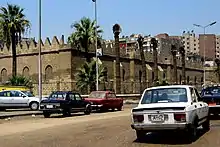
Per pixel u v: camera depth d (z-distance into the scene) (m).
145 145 12.07
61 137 14.66
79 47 57.38
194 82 93.38
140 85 69.25
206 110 15.03
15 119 24.62
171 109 12.04
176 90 13.24
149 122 12.33
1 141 13.80
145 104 13.02
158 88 13.49
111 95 32.50
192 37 152.50
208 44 149.50
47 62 59.19
